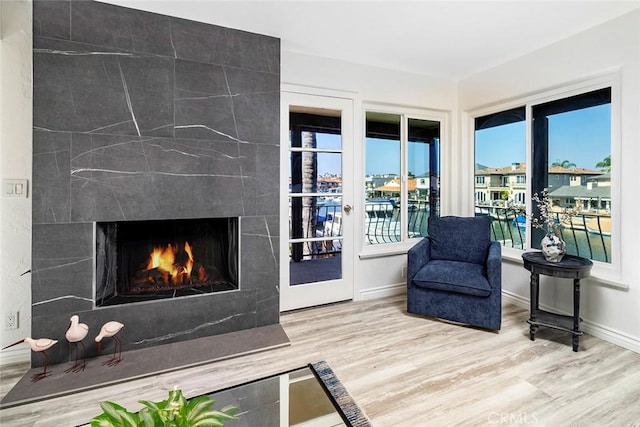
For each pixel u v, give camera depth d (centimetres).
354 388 174
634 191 212
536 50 273
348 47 270
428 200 363
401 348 218
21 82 197
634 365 194
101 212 202
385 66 313
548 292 270
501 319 257
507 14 216
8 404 158
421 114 350
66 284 196
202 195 227
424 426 146
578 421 148
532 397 165
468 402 162
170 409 84
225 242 261
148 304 215
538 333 241
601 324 230
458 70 326
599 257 238
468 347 219
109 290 222
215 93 229
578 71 242
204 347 216
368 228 331
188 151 222
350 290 313
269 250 249
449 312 255
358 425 146
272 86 246
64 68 191
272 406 133
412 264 272
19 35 196
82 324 188
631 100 211
